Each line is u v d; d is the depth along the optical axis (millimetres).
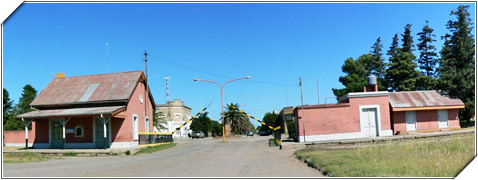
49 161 20109
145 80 35406
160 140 36312
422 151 15883
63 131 28672
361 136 28484
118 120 30625
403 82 48219
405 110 29844
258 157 19781
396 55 54406
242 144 33188
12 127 41344
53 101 31906
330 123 28344
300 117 28406
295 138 31250
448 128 30844
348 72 63906
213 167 15125
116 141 30422
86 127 30984
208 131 74688
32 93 47344
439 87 36781
